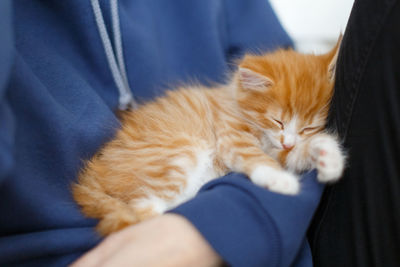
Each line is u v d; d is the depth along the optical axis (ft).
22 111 1.24
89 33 1.44
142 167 1.45
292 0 2.10
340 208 1.25
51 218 1.24
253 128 1.52
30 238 1.20
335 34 2.07
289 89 1.45
